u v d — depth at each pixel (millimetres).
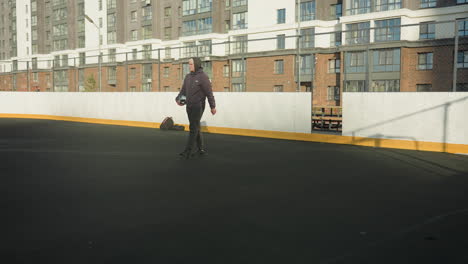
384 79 15406
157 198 4863
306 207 4508
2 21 75750
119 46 55125
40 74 22719
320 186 5629
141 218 4039
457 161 8172
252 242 3373
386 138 10672
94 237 3469
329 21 36781
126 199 4805
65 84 21141
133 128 16234
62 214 4152
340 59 30094
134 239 3424
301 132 12453
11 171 6590
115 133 13891
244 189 5391
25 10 70000
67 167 7023
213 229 3709
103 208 4395
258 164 7535
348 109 11383
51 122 19016
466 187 5637
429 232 3676
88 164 7367
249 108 13680
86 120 19453
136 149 9617
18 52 71688
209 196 4984
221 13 46000
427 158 8570
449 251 3205
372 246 3303
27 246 3242
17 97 22531
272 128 13133
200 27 47500
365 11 33094
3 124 17516
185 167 7105
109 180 5918
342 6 34344
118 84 23609
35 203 4574
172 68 17938
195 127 8062
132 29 54562
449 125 9672
